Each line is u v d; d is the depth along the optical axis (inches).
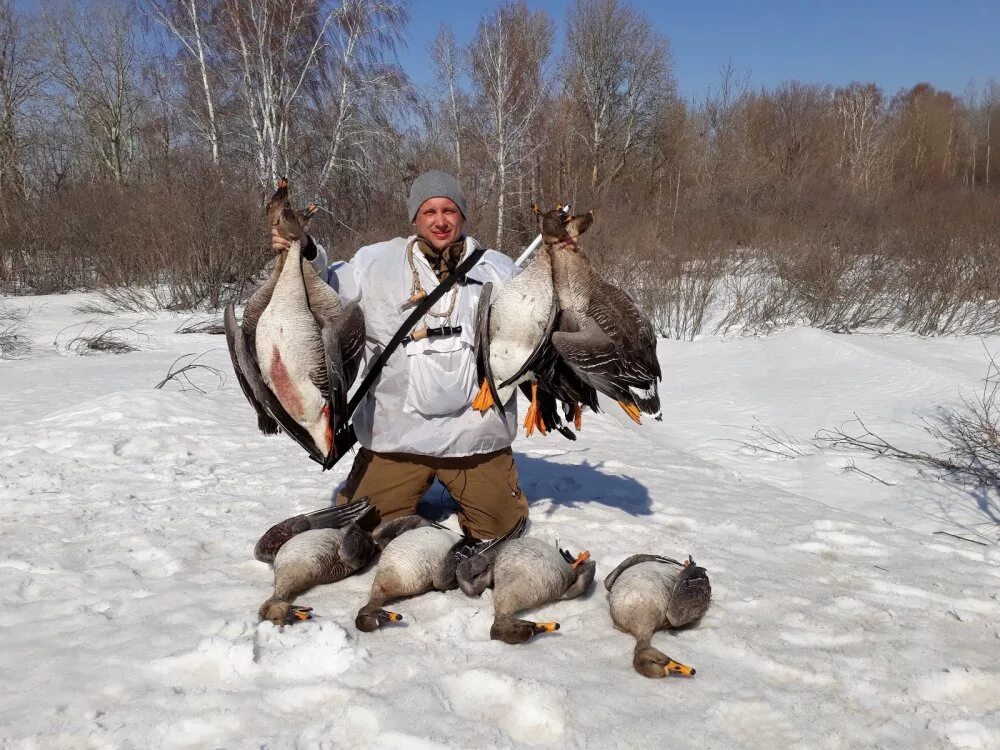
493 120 1430.9
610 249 818.8
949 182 1904.5
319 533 191.2
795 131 1715.1
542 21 1477.6
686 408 467.2
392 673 151.5
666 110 1643.7
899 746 135.0
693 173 1465.3
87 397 491.5
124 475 297.3
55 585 194.2
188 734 133.6
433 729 132.6
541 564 175.5
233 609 179.6
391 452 210.2
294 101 1306.6
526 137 1432.1
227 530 233.0
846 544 237.0
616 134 1624.0
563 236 169.3
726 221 996.6
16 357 692.1
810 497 309.0
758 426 419.5
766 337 691.4
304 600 184.7
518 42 1430.9
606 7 1643.7
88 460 319.6
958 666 159.9
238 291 1031.6
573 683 148.3
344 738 131.7
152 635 165.6
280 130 1263.5
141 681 149.6
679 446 388.8
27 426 378.3
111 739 131.7
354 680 148.9
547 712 138.8
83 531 234.4
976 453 350.6
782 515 261.9
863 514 288.5
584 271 171.2
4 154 1508.4
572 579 182.5
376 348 208.2
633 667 155.0
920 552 233.9
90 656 157.5
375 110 1342.3
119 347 724.7
